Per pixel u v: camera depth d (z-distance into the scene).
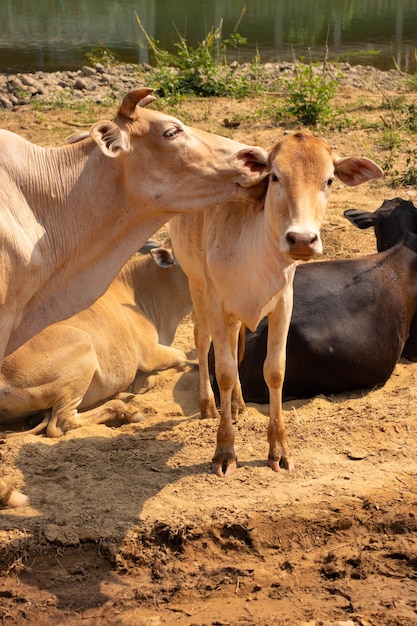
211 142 5.68
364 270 8.00
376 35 31.12
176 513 5.80
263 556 5.59
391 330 7.82
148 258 8.90
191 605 5.15
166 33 30.81
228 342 6.29
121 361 7.88
